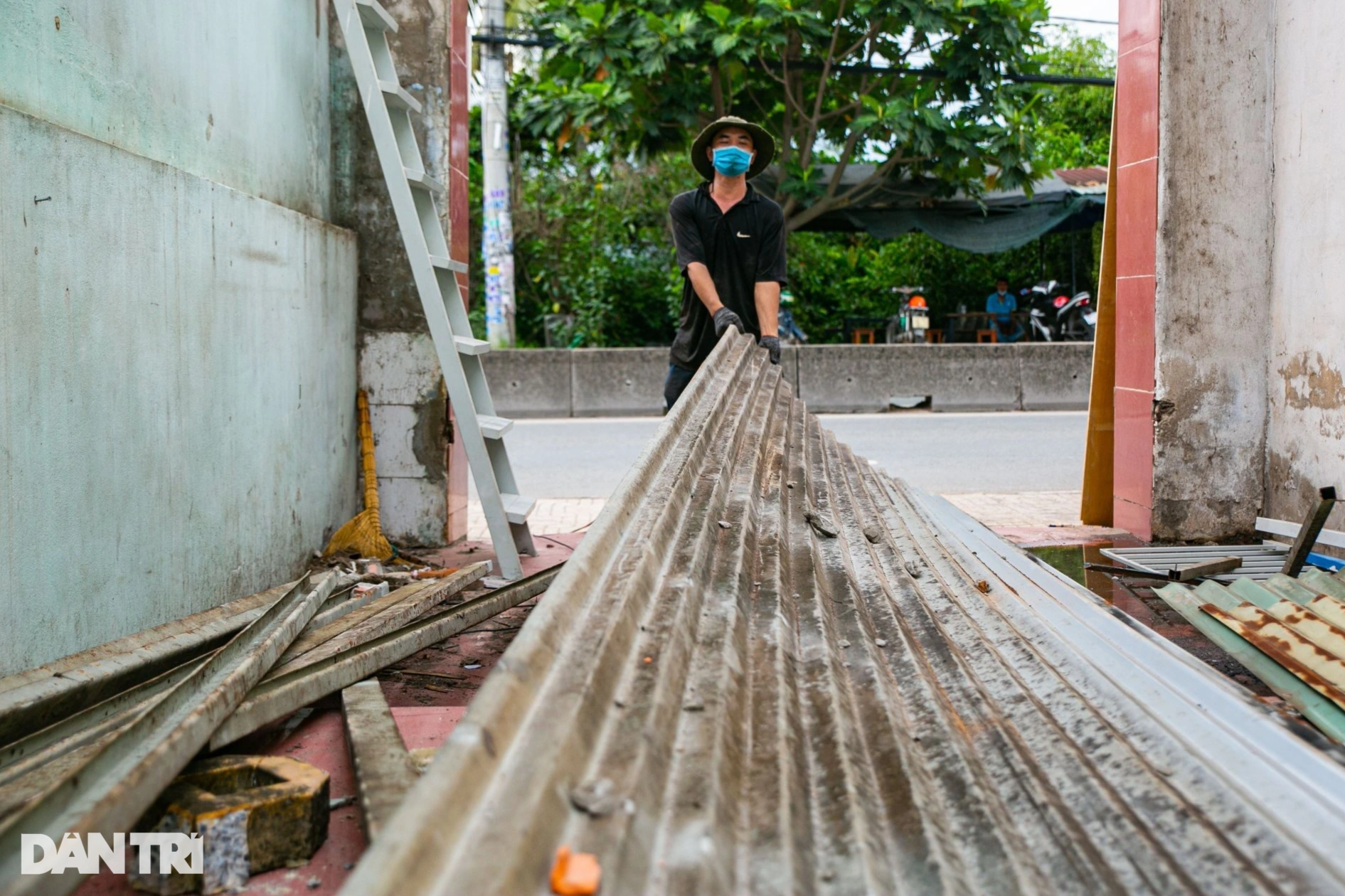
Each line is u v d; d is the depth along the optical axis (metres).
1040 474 8.98
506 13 17.33
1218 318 5.44
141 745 2.02
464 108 6.14
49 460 2.71
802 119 17.02
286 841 1.92
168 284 3.41
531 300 20.45
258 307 4.27
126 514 3.14
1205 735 1.79
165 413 3.40
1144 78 5.54
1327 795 1.55
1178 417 5.47
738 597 2.10
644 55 15.20
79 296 2.85
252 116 4.40
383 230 5.68
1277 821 1.47
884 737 1.68
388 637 3.21
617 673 1.54
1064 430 12.23
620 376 14.56
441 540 5.80
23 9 2.64
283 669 2.83
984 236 18.91
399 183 4.91
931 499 5.43
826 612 2.34
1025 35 16.03
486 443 5.50
